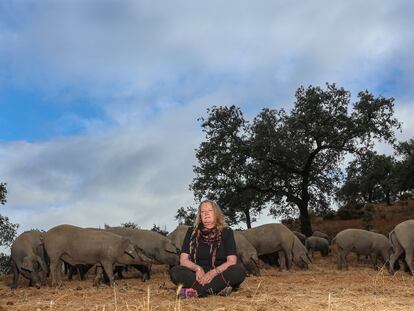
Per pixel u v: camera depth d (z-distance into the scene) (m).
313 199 39.03
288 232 17.22
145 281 13.00
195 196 38.12
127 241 12.10
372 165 37.88
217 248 7.74
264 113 37.75
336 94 36.75
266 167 37.25
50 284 12.40
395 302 6.93
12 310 7.09
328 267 18.30
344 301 6.96
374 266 17.31
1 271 37.91
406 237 13.93
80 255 11.79
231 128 36.94
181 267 7.60
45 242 11.83
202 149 37.81
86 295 8.86
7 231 35.69
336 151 37.66
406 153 49.38
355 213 49.66
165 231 39.09
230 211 38.38
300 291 8.53
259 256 19.09
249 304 6.66
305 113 36.44
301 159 36.78
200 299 7.13
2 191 33.06
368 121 36.44
